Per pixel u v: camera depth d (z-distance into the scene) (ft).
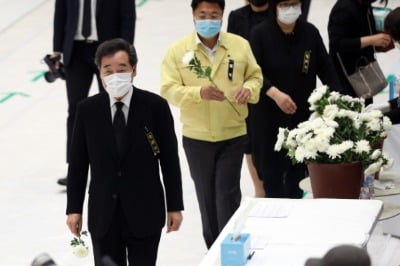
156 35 101.81
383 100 72.08
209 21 43.91
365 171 38.65
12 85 86.89
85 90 60.34
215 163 46.29
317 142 38.01
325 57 49.16
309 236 32.99
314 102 41.19
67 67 60.18
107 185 37.81
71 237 53.42
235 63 45.37
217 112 45.32
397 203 44.47
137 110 37.91
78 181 38.65
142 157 37.91
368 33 53.62
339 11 52.95
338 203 36.35
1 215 57.36
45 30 106.32
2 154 68.85
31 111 79.15
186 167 64.13
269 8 50.37
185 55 43.16
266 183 49.93
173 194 38.78
